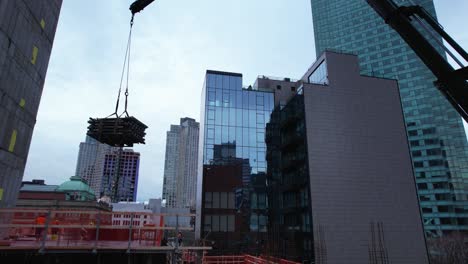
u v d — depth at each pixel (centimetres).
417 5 1281
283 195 4662
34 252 1160
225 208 4397
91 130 1900
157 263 1338
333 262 3703
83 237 1594
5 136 1700
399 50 13262
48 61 2222
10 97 1725
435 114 12106
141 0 2350
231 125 4781
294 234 4216
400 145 4444
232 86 4984
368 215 4006
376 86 4650
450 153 11556
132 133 1906
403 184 4262
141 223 1636
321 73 4772
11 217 1756
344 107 4419
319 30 16000
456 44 1137
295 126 4612
